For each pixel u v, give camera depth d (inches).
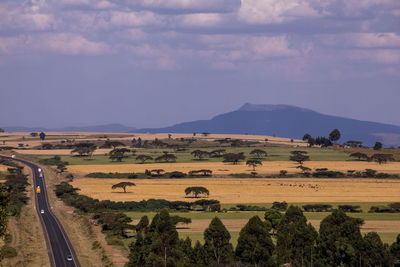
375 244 4028.1
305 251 4180.6
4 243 5290.4
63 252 5044.3
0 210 3198.8
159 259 3934.5
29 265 4522.6
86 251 5123.0
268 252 4030.5
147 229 4936.0
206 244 4101.9
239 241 4084.6
